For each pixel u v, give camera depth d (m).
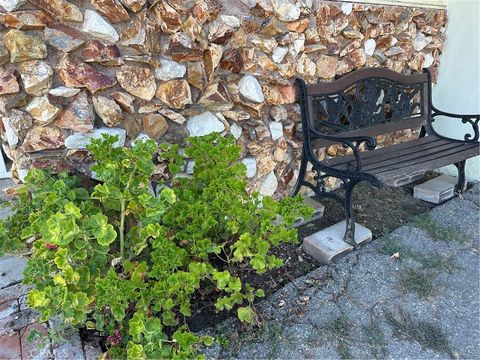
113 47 1.70
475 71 3.00
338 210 2.63
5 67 1.56
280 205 1.65
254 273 1.98
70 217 1.23
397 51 2.87
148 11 1.76
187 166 2.08
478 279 1.97
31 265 1.36
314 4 2.30
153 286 1.43
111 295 1.31
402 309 1.76
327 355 1.53
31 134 1.66
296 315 1.72
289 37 2.23
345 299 1.81
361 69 2.54
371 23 2.63
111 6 1.64
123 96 1.78
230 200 1.57
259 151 2.34
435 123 3.36
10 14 1.47
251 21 2.07
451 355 1.55
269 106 2.32
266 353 1.53
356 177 2.05
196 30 1.87
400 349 1.57
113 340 1.46
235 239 1.74
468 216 2.55
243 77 2.16
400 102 2.83
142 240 1.48
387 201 2.79
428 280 1.94
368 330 1.65
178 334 1.31
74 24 1.62
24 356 1.47
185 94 1.95
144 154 1.54
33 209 1.59
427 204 2.76
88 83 1.67
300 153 2.60
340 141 2.13
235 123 2.22
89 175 1.81
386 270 2.00
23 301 1.76
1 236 1.43
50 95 1.63
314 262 2.11
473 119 3.07
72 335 1.57
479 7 2.88
